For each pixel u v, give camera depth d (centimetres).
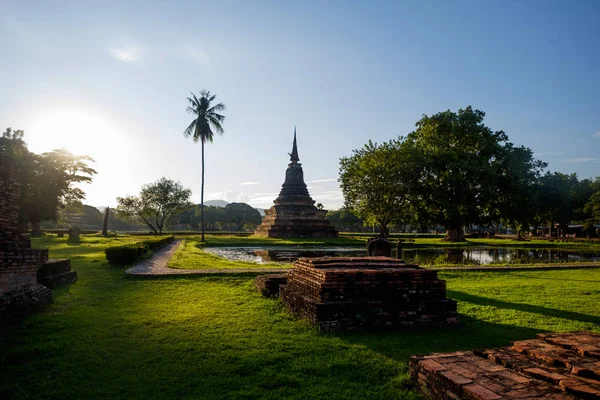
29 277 877
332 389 507
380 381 536
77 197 4719
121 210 6250
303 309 824
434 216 4462
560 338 552
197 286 1260
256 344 669
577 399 388
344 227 10862
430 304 809
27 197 3888
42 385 517
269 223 5847
